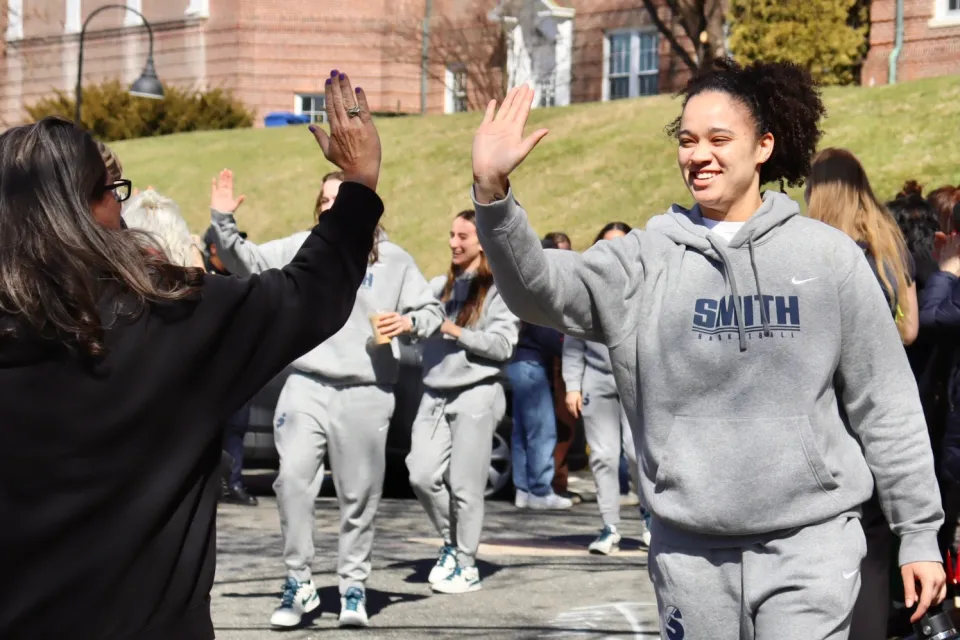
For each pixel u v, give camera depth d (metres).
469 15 30.12
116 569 2.12
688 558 3.11
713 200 3.22
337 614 6.16
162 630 2.18
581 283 3.11
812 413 3.06
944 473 4.89
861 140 16.81
